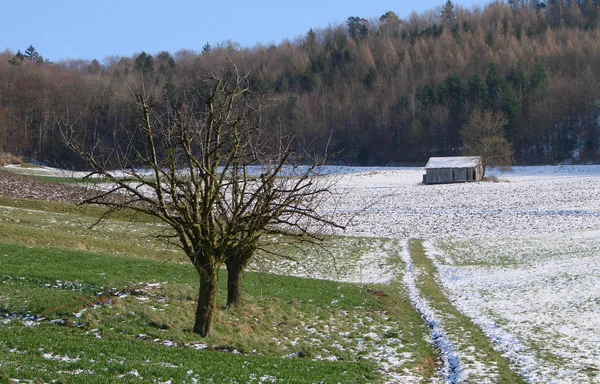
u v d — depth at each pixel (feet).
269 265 122.31
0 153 327.26
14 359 49.57
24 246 98.27
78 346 56.54
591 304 90.22
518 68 524.93
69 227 126.72
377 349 70.49
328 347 69.41
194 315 73.31
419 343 74.28
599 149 442.09
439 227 178.50
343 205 227.20
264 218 63.52
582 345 71.26
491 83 490.08
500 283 109.70
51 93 334.85
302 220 170.91
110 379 47.01
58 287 78.13
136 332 65.05
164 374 50.24
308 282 103.96
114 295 76.28
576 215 187.83
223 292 88.22
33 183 176.24
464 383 58.70
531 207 207.82
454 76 504.84
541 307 90.33
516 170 377.50
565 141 452.35
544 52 583.58
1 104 341.82
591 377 60.49
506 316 85.87
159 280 87.15
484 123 373.20
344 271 122.21
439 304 94.73
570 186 261.85
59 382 45.21
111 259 97.50
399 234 168.25
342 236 160.97
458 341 73.67
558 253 135.03
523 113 467.11
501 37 645.92
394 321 83.92
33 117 347.36
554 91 471.62
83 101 267.18
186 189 62.44
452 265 130.72
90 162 57.77
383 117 488.44
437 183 320.91
